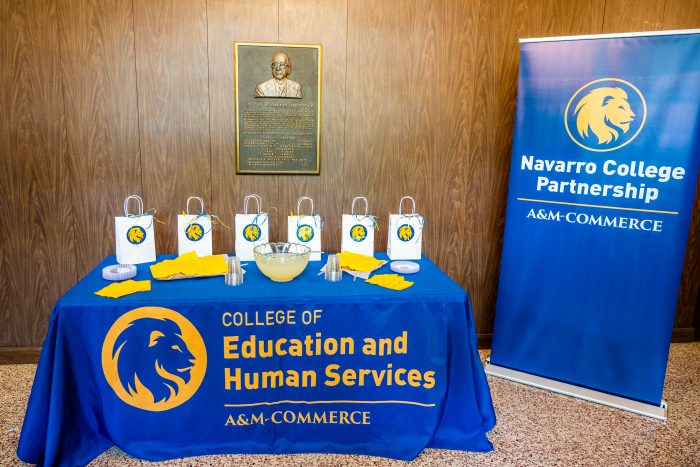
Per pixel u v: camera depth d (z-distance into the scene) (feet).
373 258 7.59
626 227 7.36
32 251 8.39
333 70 8.46
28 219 8.27
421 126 8.87
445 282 6.82
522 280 8.30
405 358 6.33
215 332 6.00
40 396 5.69
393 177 8.96
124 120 8.18
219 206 8.65
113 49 7.95
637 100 7.07
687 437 6.93
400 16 8.46
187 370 6.02
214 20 8.09
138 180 8.39
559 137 7.70
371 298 6.17
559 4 8.72
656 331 7.38
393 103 8.71
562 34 8.82
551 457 6.39
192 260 7.09
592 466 6.23
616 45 7.10
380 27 8.46
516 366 8.56
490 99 8.93
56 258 8.46
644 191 7.18
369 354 6.29
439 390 6.40
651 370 7.49
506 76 8.88
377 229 9.08
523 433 6.93
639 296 7.43
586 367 7.97
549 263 8.04
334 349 6.25
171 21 8.00
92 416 6.07
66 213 8.34
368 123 8.72
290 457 6.26
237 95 8.30
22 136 8.02
